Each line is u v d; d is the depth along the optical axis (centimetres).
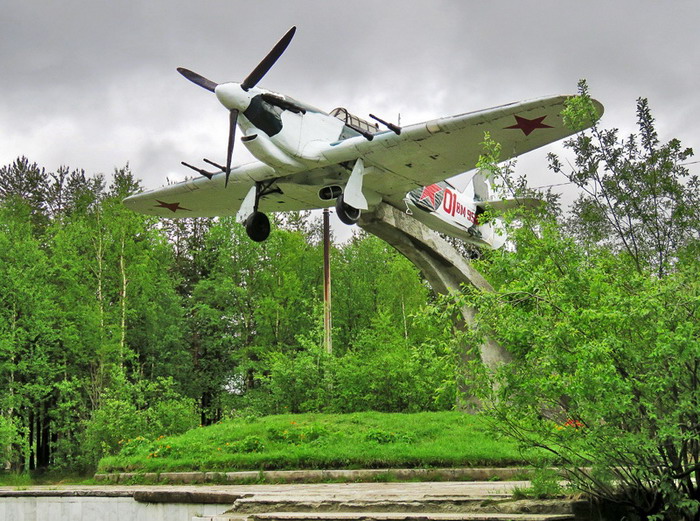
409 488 781
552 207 730
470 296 631
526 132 1100
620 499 578
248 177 1343
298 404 1605
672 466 542
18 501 923
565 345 564
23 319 1952
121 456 1141
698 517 547
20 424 1878
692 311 557
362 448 1017
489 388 614
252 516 639
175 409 1681
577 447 584
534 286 602
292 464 991
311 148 1212
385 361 1475
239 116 1197
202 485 964
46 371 2008
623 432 541
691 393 528
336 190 1288
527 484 766
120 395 1841
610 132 732
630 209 709
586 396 539
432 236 1384
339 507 646
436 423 1156
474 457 944
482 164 686
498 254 657
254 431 1152
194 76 1238
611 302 563
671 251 686
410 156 1178
